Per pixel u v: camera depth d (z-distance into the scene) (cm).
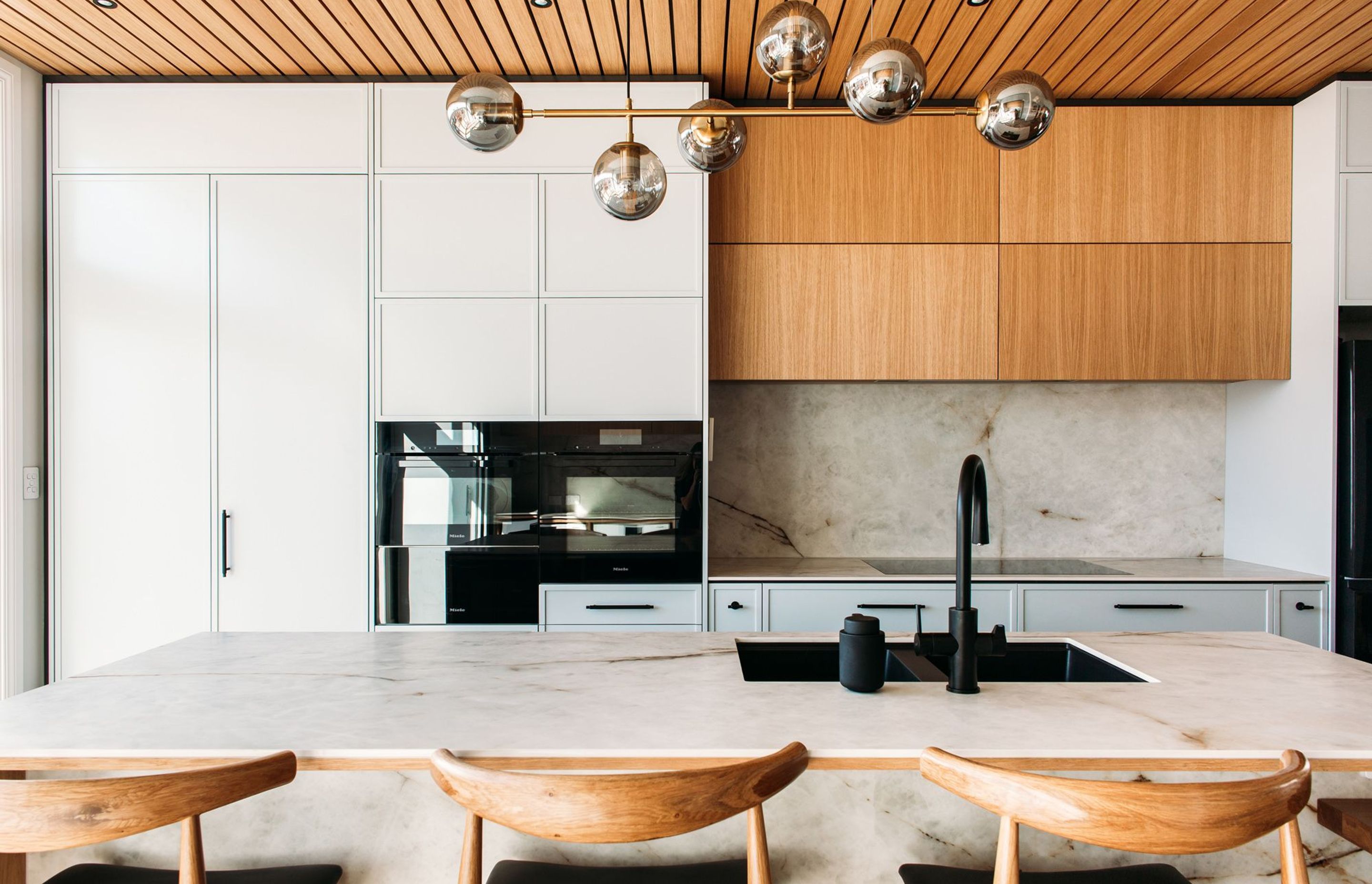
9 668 276
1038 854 126
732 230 306
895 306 306
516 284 289
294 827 128
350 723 118
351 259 289
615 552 289
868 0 239
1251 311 304
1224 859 126
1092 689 137
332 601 290
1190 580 286
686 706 127
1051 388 346
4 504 274
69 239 287
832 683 141
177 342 288
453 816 127
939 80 292
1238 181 304
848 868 127
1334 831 125
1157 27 255
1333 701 129
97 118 287
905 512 346
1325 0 238
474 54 275
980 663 174
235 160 288
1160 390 346
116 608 289
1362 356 279
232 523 289
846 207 306
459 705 128
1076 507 346
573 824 88
